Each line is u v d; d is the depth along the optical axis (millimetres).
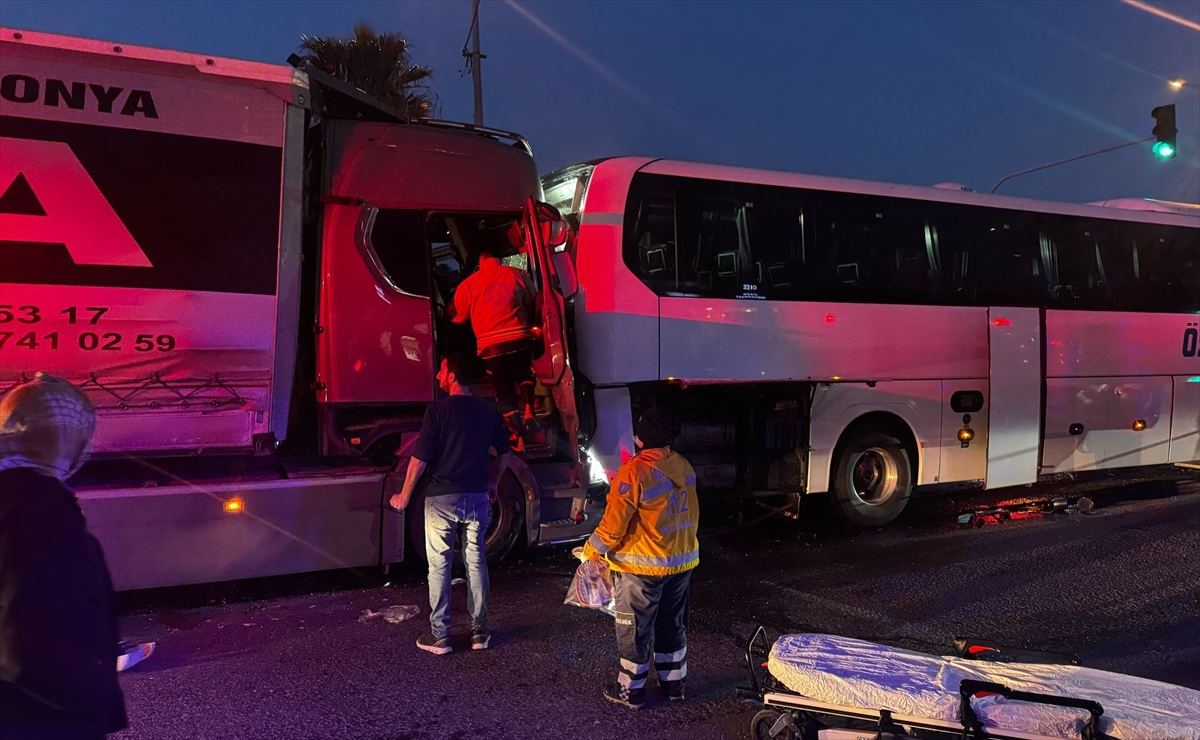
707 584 6238
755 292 7539
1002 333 8820
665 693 4117
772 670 3604
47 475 1910
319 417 5879
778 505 8531
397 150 6055
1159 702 3242
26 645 1717
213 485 5312
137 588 5121
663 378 7109
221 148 5285
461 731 3781
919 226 8445
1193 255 10242
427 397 6055
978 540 7750
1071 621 5484
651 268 7137
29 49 4848
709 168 7496
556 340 6270
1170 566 6805
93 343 4984
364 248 5910
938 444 8469
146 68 5105
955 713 3211
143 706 3961
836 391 7969
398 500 4617
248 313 5355
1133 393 9742
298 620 5203
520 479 6234
